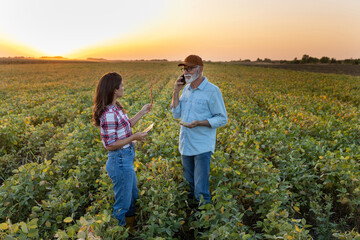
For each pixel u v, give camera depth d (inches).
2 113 345.4
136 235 104.0
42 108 358.9
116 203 102.3
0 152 207.0
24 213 117.1
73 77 1209.4
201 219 100.9
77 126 241.9
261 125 235.0
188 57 107.3
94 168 156.3
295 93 594.2
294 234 85.7
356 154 165.9
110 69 2022.6
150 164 140.2
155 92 549.6
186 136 114.5
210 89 109.9
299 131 233.3
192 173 123.0
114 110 92.5
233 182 130.7
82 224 81.1
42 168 137.5
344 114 319.3
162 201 108.0
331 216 130.2
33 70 1861.5
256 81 876.0
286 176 149.6
